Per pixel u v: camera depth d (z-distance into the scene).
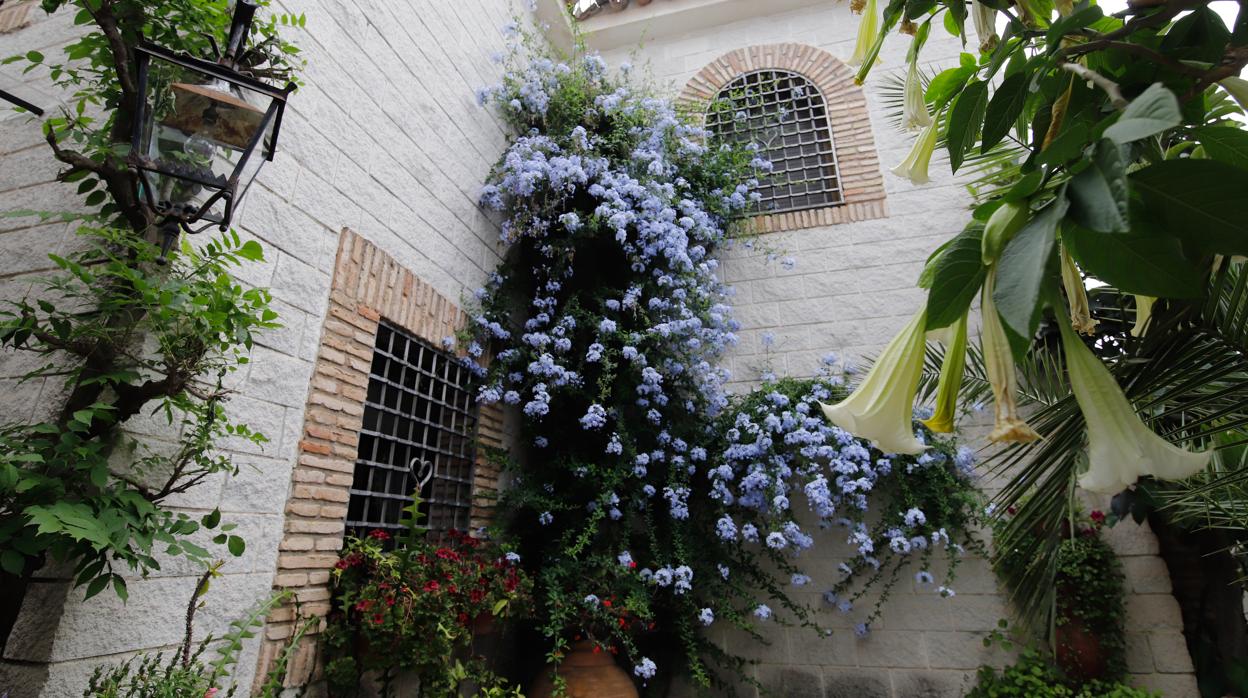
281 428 2.64
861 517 4.30
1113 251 0.74
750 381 5.02
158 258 1.78
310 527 2.71
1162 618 3.80
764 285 5.25
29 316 1.78
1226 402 1.50
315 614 2.67
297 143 2.89
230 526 1.96
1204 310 1.19
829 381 4.59
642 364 4.14
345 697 2.67
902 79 5.41
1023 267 0.66
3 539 1.54
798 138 5.84
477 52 4.70
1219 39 0.96
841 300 5.05
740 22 6.30
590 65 5.40
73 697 1.85
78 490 1.73
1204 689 3.80
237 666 2.33
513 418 4.58
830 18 6.07
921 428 4.28
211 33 2.21
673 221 4.64
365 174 3.32
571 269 4.53
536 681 3.69
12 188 2.49
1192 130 0.89
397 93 3.69
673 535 4.18
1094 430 0.76
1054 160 0.73
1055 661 3.83
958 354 0.84
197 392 1.95
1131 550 3.98
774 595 4.29
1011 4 1.25
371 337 3.19
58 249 2.29
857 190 5.36
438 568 2.94
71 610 1.87
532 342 4.15
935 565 4.24
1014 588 3.97
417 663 2.70
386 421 3.41
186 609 2.19
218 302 1.84
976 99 1.12
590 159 4.62
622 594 3.81
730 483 4.45
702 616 3.90
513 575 3.38
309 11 3.07
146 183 1.73
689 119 5.41
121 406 1.87
